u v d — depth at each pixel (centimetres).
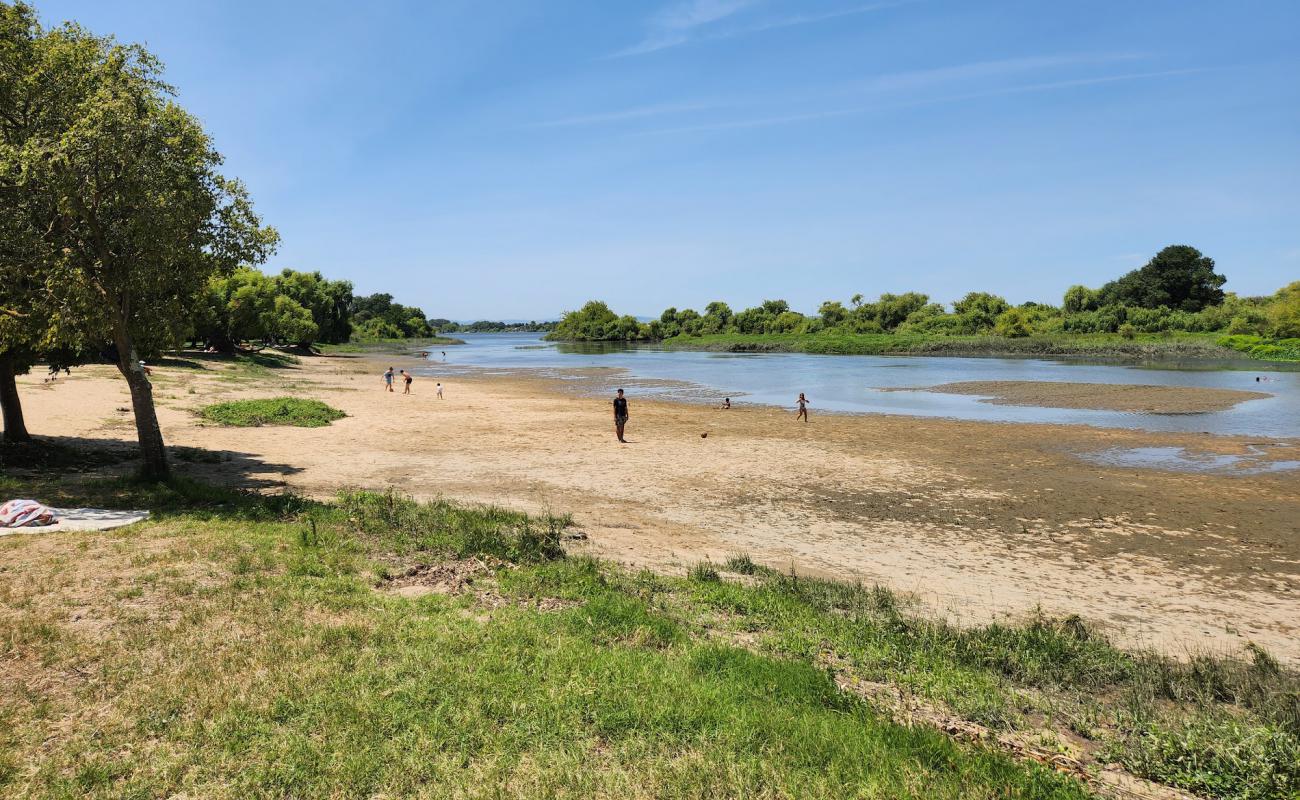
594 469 2027
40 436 1969
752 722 561
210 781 461
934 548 1344
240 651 636
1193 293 11300
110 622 679
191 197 1306
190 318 1521
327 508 1290
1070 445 2470
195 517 1112
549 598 879
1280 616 1024
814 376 5897
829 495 1752
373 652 650
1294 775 516
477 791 457
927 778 494
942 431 2811
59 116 1232
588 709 573
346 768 477
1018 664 787
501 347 13750
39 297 1248
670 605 905
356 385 4756
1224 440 2564
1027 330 10594
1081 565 1251
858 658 767
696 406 3747
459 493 1689
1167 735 583
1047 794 489
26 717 514
